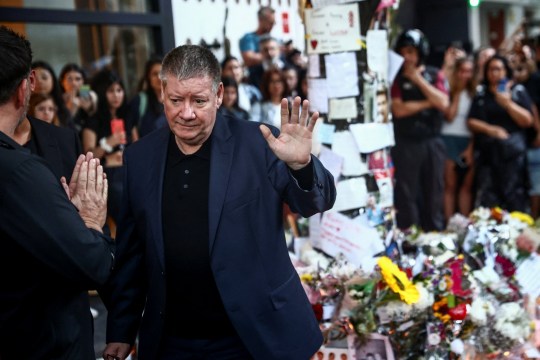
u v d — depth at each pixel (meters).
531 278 5.68
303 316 4.04
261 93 9.73
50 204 3.29
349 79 5.40
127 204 4.20
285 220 6.11
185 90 3.74
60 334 3.49
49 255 3.28
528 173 11.18
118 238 4.25
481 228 5.86
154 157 4.13
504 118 11.00
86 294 3.75
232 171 3.96
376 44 5.41
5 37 3.41
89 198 3.68
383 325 4.98
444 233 6.13
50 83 7.80
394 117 10.22
